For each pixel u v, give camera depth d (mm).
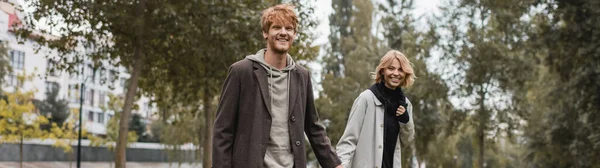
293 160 4027
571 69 25812
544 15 25828
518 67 30406
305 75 4199
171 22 21250
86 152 60062
